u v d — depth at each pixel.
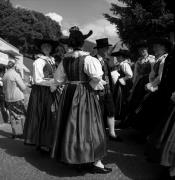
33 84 4.77
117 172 3.91
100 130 3.78
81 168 3.94
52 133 4.45
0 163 4.30
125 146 5.06
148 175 3.80
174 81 3.73
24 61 34.28
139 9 18.59
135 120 5.20
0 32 43.28
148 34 18.70
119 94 6.27
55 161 4.37
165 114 3.57
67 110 3.82
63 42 4.05
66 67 3.92
